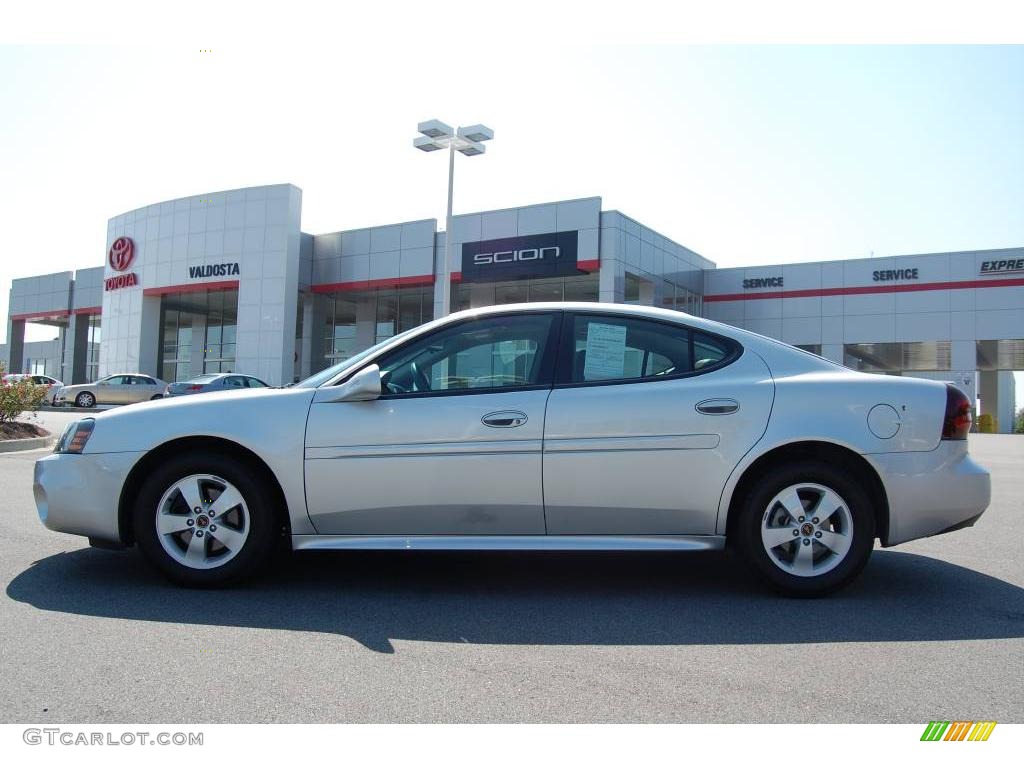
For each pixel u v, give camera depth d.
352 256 32.62
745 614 4.20
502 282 30.59
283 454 4.42
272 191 32.44
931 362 36.91
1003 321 29.91
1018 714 2.97
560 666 3.42
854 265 32.19
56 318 46.47
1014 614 4.23
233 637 3.75
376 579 4.90
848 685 3.23
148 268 35.59
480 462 4.38
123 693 3.07
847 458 4.48
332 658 3.49
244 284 32.72
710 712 2.97
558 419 4.39
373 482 4.40
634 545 4.42
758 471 4.48
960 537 6.36
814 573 4.42
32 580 4.72
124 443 4.51
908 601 4.46
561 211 27.56
